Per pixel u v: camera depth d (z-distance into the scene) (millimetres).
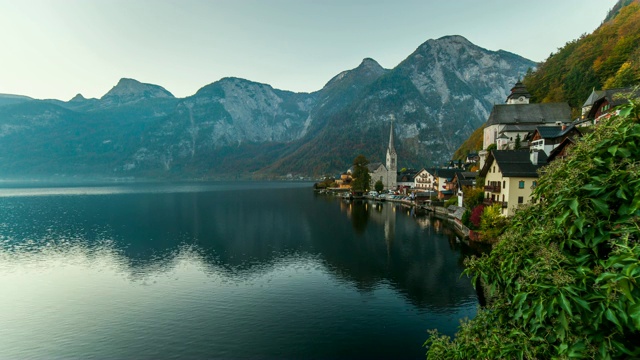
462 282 43906
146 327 33469
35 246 67688
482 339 11188
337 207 131125
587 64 127875
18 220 101250
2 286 45406
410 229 80875
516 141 100688
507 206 56406
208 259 57531
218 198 174000
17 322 35031
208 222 96188
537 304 7730
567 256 8328
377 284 43969
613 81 98062
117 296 41500
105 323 34500
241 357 28203
